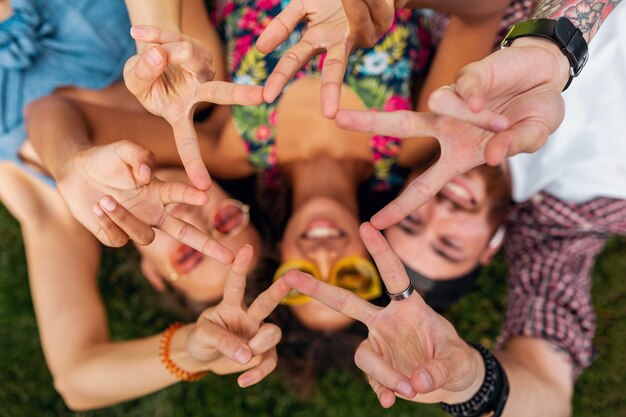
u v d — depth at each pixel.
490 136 0.88
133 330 2.28
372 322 1.10
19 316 2.28
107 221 1.07
